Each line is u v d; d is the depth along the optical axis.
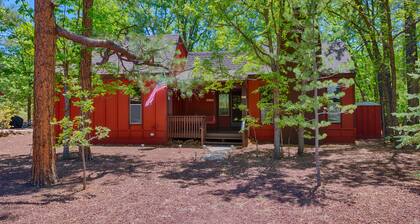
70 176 8.25
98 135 7.88
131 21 11.66
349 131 14.87
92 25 10.87
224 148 13.59
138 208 5.46
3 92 19.95
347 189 6.51
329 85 6.87
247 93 15.78
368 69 23.39
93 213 5.21
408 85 13.59
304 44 7.02
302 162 10.00
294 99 12.77
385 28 12.92
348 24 13.33
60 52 10.62
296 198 5.94
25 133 20.97
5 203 5.80
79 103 7.03
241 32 10.82
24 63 12.84
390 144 13.60
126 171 8.91
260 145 14.67
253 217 4.94
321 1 7.58
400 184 6.85
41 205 5.67
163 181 7.59
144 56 9.77
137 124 15.74
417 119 12.91
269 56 10.32
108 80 14.99
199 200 5.92
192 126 15.23
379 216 4.85
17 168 9.52
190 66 17.52
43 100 7.21
